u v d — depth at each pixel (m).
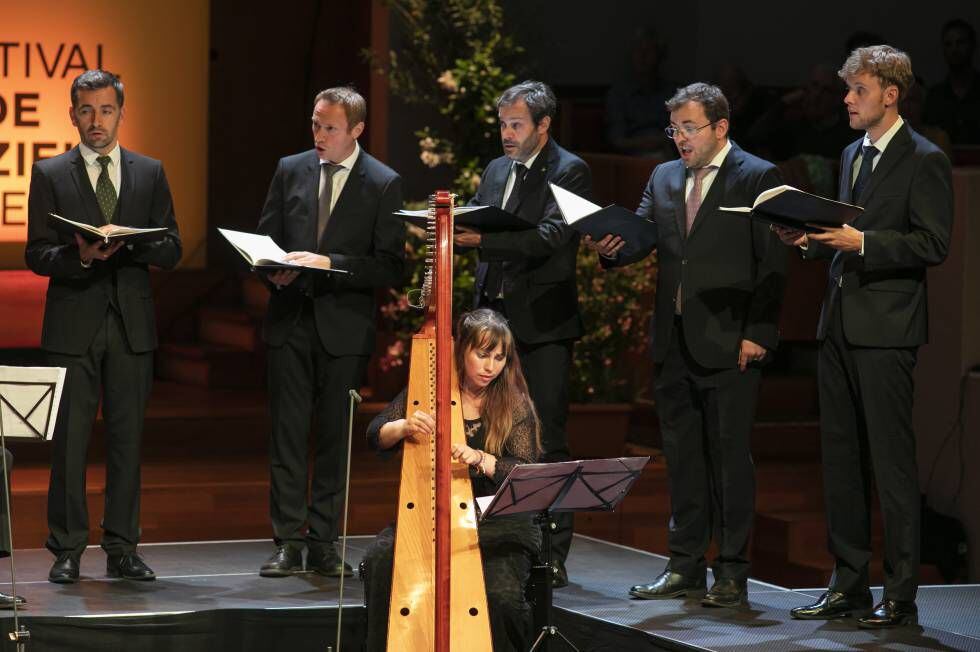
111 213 9.66
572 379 14.88
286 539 10.08
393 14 15.82
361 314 10.01
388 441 8.26
